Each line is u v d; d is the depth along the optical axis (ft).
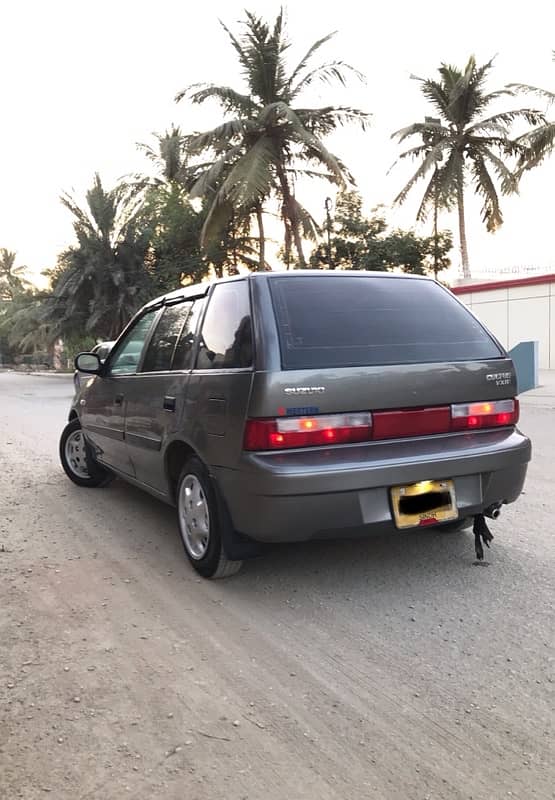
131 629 10.66
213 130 71.36
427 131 102.47
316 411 10.74
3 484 21.36
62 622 10.96
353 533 11.01
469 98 99.60
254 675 9.18
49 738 7.82
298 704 8.45
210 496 12.00
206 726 8.02
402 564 13.19
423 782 6.98
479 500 11.90
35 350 217.77
